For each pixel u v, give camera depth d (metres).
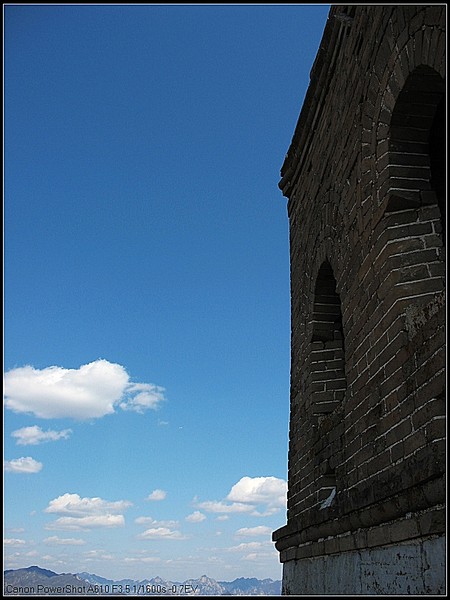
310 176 8.67
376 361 5.31
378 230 5.42
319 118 8.12
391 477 4.64
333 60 7.31
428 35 4.60
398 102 5.24
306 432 7.97
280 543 8.59
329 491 6.93
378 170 5.52
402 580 4.32
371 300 5.54
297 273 9.31
